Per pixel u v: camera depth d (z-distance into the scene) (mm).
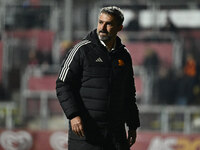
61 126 46625
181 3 54531
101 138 16031
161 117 46094
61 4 54844
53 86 49000
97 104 15945
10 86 49188
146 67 50469
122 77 16312
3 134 43844
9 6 53875
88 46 16047
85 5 54812
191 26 53844
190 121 45906
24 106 47656
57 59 52469
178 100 48875
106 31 15977
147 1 54438
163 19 54062
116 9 16031
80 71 15984
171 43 52438
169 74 49688
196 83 49406
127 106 17234
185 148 43156
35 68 51000
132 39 52969
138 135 43250
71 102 15680
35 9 54406
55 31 53562
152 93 48938
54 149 43719
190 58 50969
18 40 52438
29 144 43750
